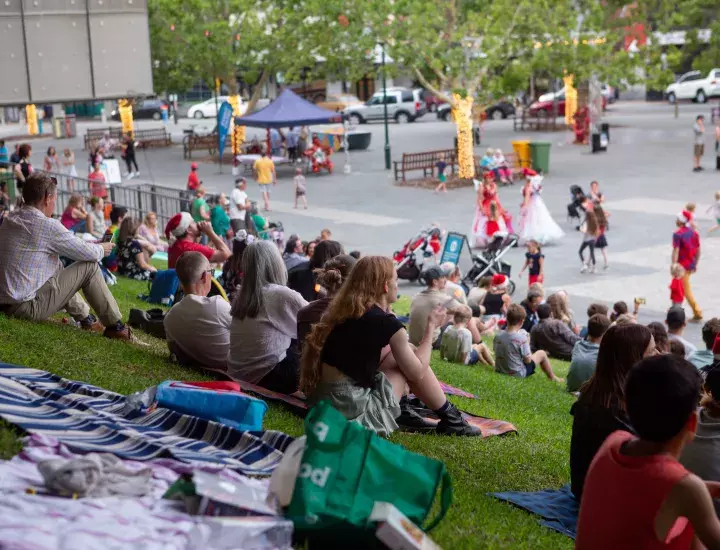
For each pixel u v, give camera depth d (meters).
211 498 4.23
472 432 7.74
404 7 36.03
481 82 36.97
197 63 48.22
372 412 6.06
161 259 19.19
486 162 36.00
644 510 3.43
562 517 5.89
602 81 40.53
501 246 21.83
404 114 60.44
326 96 71.38
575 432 5.72
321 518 4.17
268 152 42.69
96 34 12.61
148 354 8.64
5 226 8.78
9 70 12.23
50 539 3.75
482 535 5.20
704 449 5.38
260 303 7.71
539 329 15.41
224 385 6.48
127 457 4.88
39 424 5.25
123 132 51.78
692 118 54.62
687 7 43.53
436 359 13.34
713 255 23.86
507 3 36.28
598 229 22.58
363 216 30.77
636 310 15.69
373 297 6.03
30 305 8.80
